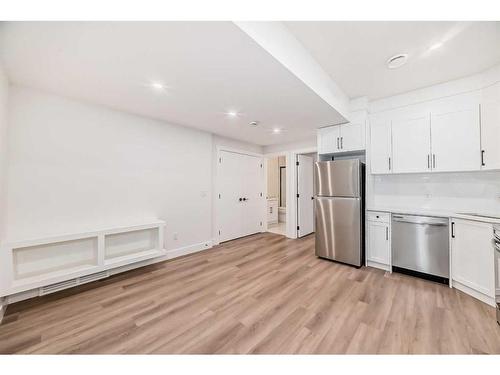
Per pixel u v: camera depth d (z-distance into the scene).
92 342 1.55
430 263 2.53
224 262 3.25
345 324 1.75
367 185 3.12
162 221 3.10
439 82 2.63
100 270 2.47
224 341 1.56
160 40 1.46
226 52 1.59
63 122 2.42
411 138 2.83
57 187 2.39
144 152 3.12
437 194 2.84
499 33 1.78
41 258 2.30
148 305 2.05
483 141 2.34
